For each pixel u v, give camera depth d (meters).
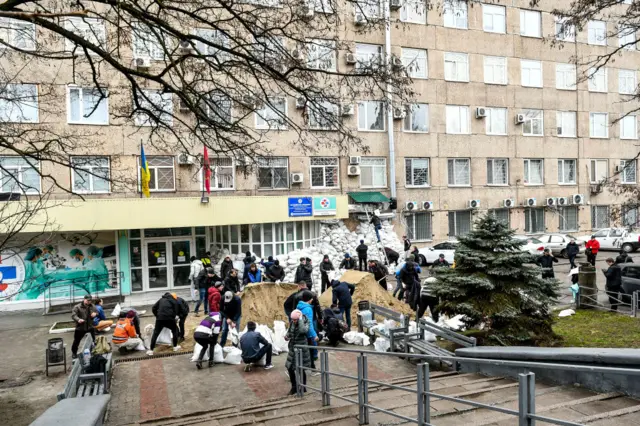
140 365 10.92
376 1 9.34
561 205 29.97
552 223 30.16
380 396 7.19
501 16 28.67
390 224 25.50
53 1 10.15
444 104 27.08
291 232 21.30
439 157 26.97
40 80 18.66
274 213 20.12
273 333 12.31
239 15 9.05
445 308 10.48
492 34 28.27
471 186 27.86
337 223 24.08
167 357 11.52
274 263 16.94
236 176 22.41
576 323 12.98
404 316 11.74
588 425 4.09
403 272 15.23
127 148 20.20
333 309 12.46
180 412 8.14
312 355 9.70
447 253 24.45
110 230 19.30
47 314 16.84
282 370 10.35
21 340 13.48
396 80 8.67
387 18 9.39
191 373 10.27
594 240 21.09
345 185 24.78
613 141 31.67
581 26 13.05
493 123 28.47
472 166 27.84
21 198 18.00
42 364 11.32
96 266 19.08
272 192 23.11
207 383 9.62
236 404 8.35
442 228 27.05
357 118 25.08
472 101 27.80
